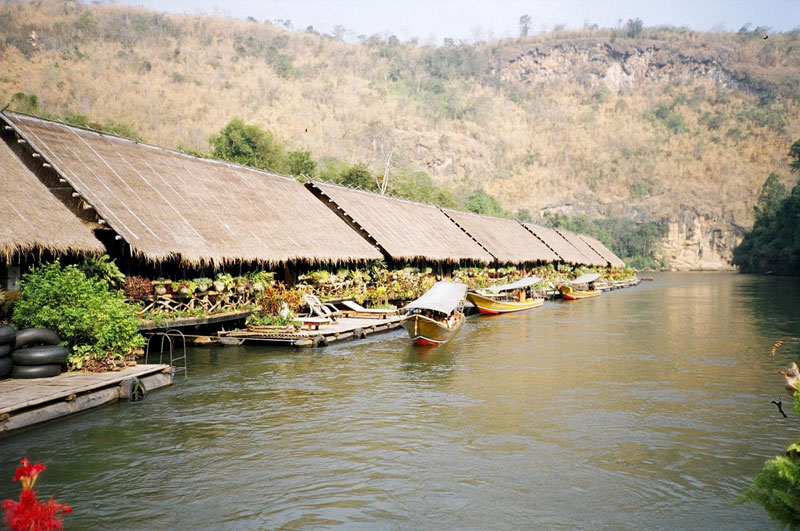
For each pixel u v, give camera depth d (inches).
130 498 355.6
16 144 772.6
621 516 338.0
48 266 591.5
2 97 4690.0
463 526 325.7
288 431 477.4
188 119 5738.2
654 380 672.4
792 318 1376.7
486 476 391.5
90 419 496.4
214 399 569.9
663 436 471.5
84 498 354.6
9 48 5807.1
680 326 1216.8
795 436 472.1
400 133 7327.8
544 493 366.9
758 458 426.0
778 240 4367.6
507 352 866.8
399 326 1109.7
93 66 6058.1
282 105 6968.5
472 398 586.2
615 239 6486.2
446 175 7396.7
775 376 695.7
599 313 1534.2
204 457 419.8
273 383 638.5
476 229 2041.1
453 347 913.5
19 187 649.6
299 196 1259.2
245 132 2888.8
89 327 577.0
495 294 1640.0
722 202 7012.8
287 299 933.8
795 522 212.2
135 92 5895.7
